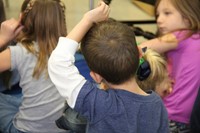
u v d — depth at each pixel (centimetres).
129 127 81
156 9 156
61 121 108
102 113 80
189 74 144
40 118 132
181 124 142
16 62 125
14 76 165
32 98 131
